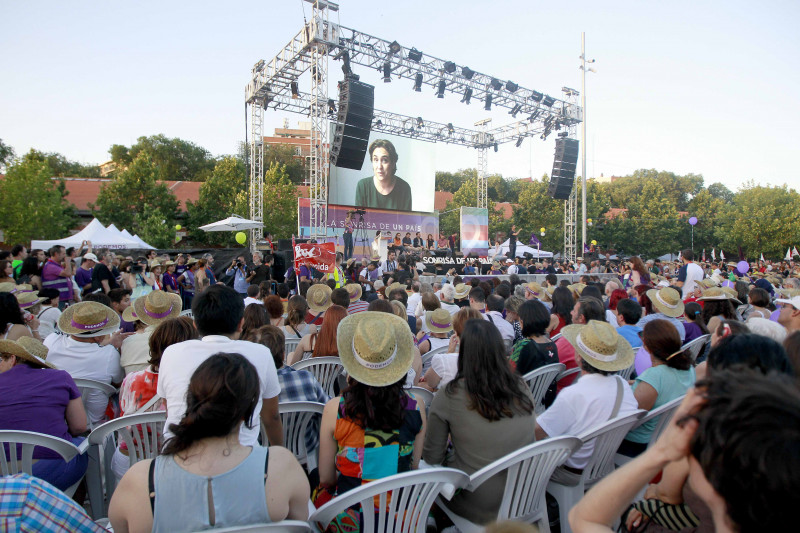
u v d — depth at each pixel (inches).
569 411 102.8
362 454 81.1
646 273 292.4
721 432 30.5
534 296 274.4
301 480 67.4
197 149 1900.8
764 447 27.8
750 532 29.5
